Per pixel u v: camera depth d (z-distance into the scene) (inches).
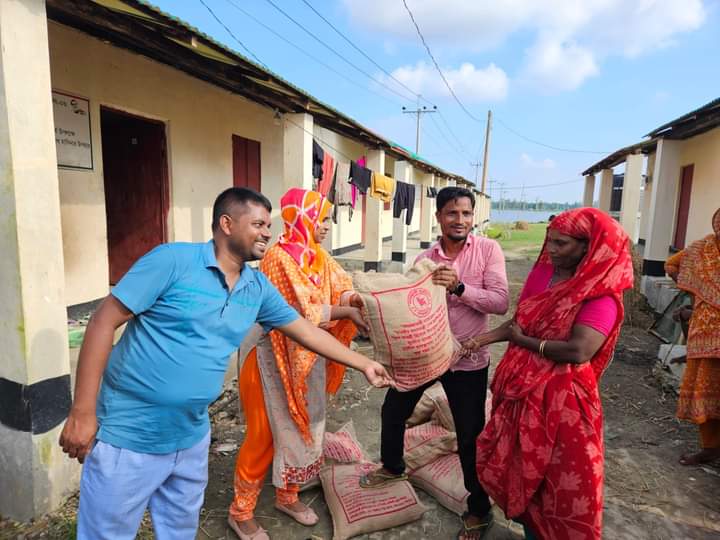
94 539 69.5
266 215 71.1
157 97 227.5
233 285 71.8
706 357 123.7
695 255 132.4
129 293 62.1
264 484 118.6
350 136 301.0
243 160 299.0
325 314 94.6
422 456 119.2
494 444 86.5
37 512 99.7
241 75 193.6
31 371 96.1
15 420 98.0
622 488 120.9
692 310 142.5
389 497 105.2
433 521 106.3
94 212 208.2
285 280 92.4
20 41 90.8
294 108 230.1
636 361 218.2
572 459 77.4
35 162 94.6
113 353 68.4
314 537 100.6
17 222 92.1
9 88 89.7
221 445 136.3
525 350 83.7
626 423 157.6
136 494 69.5
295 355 92.3
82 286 206.5
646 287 334.6
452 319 99.5
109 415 67.0
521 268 564.1
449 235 98.4
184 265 65.9
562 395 78.3
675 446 142.5
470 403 96.9
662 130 336.5
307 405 98.0
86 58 192.4
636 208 429.1
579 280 76.4
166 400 67.2
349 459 121.0
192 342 66.9
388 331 86.1
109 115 230.7
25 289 94.1
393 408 103.8
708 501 116.3
